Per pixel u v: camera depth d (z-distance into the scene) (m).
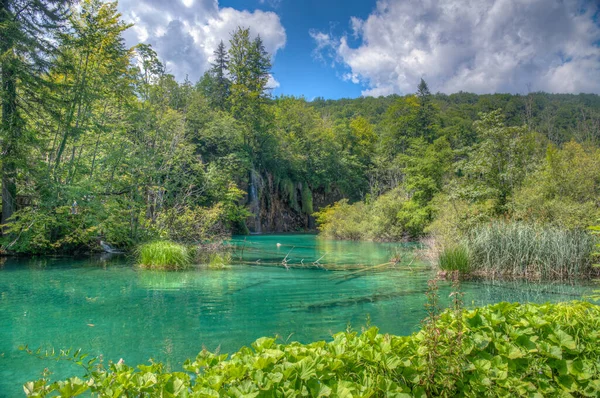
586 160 14.45
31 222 12.20
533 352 2.43
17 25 12.58
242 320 5.46
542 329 2.60
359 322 5.38
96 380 1.98
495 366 2.30
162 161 18.16
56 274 9.41
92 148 15.36
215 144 29.75
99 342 4.48
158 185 17.03
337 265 11.55
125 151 15.49
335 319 5.53
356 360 2.22
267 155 36.91
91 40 14.55
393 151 43.16
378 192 35.12
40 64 13.14
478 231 11.02
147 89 19.97
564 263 9.43
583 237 9.90
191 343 4.46
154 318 5.52
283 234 32.41
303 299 6.84
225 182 22.81
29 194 13.22
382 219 23.91
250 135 34.78
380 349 2.27
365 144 49.03
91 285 8.03
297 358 2.17
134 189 15.88
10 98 12.66
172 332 4.86
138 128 17.67
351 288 7.90
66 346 4.34
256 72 36.50
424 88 42.94
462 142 41.19
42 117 13.44
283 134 41.38
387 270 10.47
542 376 2.36
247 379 1.98
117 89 16.28
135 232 14.69
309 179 41.69
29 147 12.95
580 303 2.96
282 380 1.98
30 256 12.88
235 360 2.15
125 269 10.25
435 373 2.21
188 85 28.50
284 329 5.02
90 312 5.85
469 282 8.80
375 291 7.58
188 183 19.02
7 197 13.03
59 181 13.74
